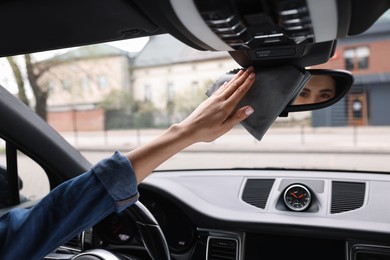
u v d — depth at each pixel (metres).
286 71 0.95
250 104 0.91
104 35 1.42
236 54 0.97
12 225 0.62
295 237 1.83
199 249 2.00
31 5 1.16
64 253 1.88
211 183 2.25
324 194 1.96
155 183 2.11
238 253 1.91
